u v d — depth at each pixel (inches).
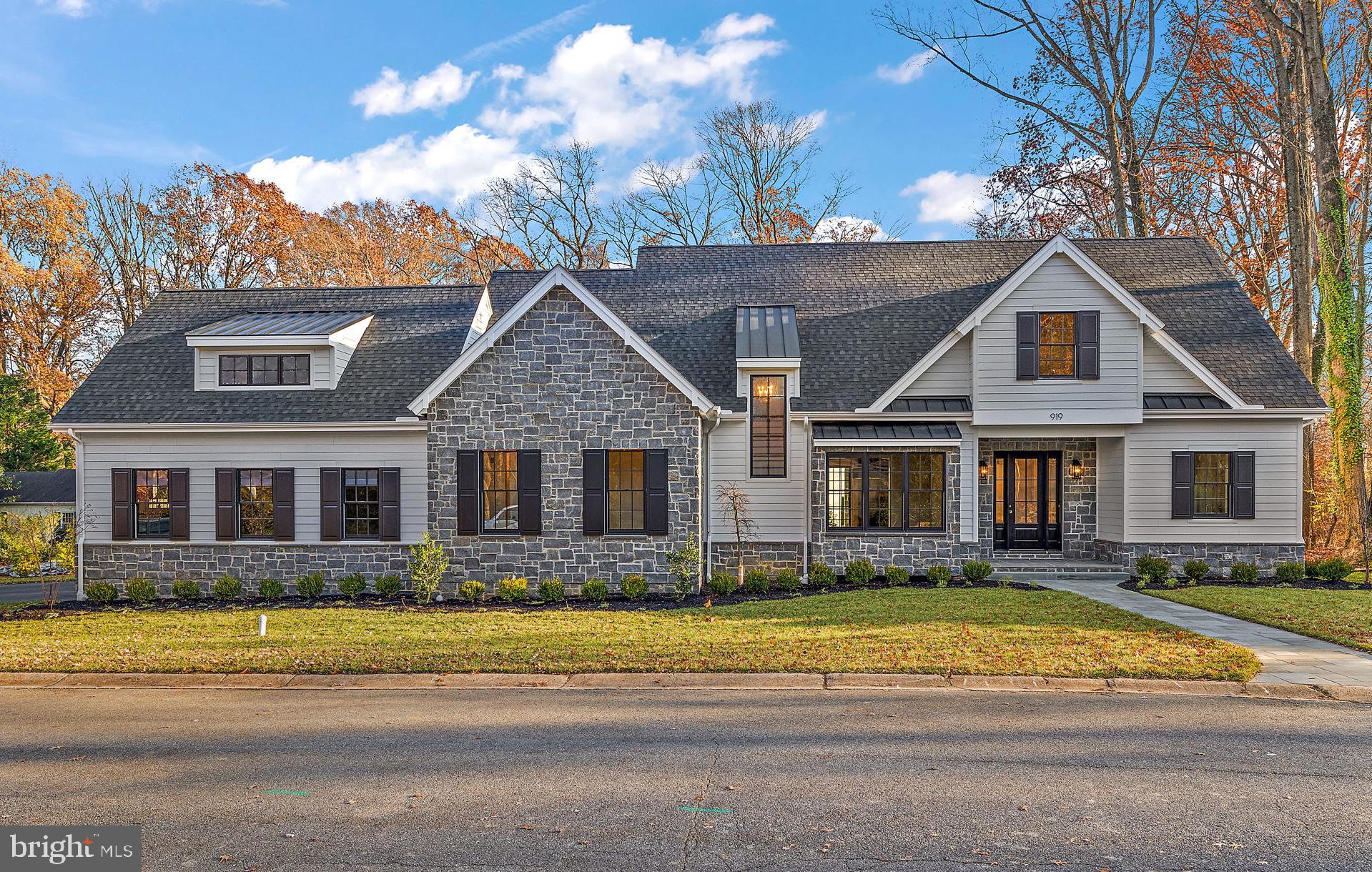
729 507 740.0
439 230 1769.2
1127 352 705.6
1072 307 711.1
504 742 311.9
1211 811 241.6
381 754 299.3
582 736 318.3
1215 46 1049.5
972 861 210.8
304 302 868.6
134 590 695.1
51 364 1549.0
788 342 753.0
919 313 808.3
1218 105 1081.4
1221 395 708.0
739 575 703.7
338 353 759.7
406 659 442.6
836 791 259.4
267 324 774.5
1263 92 1044.5
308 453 734.5
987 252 877.8
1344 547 820.0
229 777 277.1
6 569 997.2
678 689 390.0
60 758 298.0
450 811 246.5
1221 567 720.3
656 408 687.1
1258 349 748.6
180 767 287.6
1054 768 278.5
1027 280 715.4
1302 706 352.5
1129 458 725.9
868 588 685.3
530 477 691.4
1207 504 730.2
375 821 239.8
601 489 689.6
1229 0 1017.5
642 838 225.9
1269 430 713.6
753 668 414.0
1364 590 634.2
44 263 1507.1
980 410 717.9
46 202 1446.9
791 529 737.6
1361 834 226.2
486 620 560.7
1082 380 709.3
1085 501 770.2
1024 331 713.6
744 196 1530.5
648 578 687.7
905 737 313.0
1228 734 313.7
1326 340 881.5
